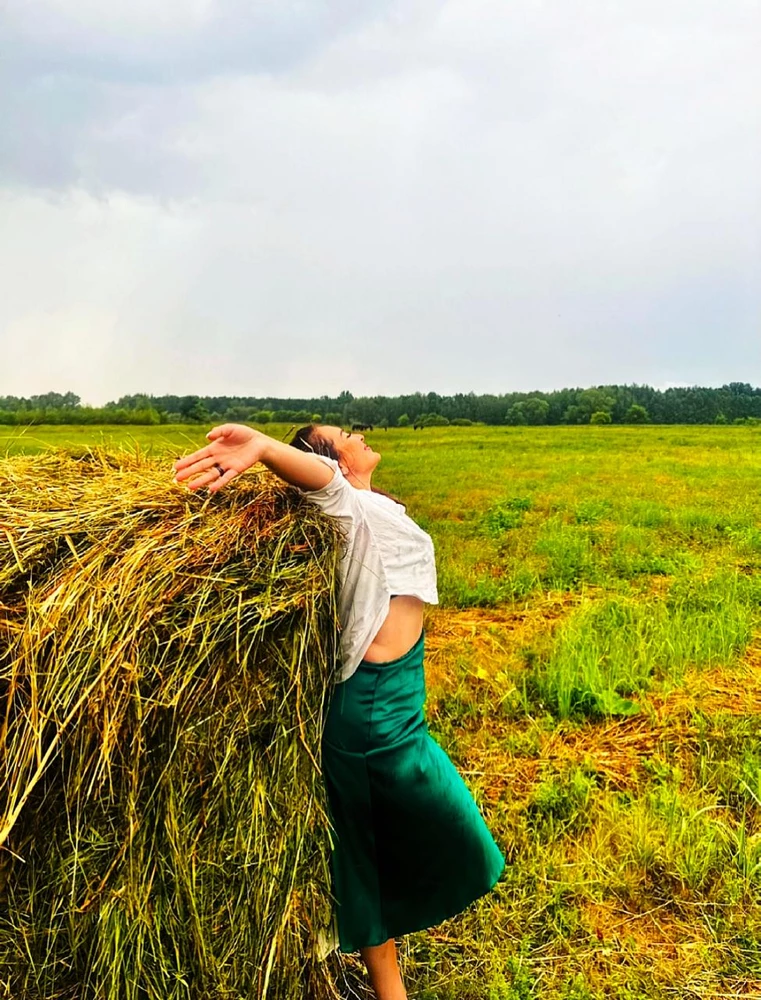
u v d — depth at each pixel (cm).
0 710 171
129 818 169
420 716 210
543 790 349
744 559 863
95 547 182
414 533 206
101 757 163
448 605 706
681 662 517
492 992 237
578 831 323
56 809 172
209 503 196
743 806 338
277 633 179
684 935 265
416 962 253
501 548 950
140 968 177
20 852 174
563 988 241
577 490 1582
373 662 198
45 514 193
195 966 182
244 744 179
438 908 218
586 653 508
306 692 186
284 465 182
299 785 187
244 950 188
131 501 197
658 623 590
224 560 180
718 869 295
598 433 4884
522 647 562
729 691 477
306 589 180
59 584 175
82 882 174
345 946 215
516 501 1340
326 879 206
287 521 189
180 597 173
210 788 176
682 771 375
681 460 2500
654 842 306
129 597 170
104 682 164
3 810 167
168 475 219
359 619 195
